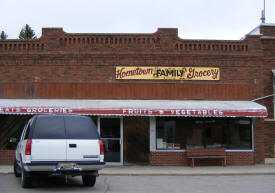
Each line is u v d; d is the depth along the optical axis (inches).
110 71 754.2
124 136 739.4
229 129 741.9
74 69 754.2
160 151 720.3
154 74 757.3
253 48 778.2
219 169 673.0
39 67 753.6
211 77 766.5
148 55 757.9
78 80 753.0
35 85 749.9
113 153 725.3
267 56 786.2
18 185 472.1
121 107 671.1
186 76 762.2
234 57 772.0
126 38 761.6
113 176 593.6
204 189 460.4
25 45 757.9
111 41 761.6
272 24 796.0
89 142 427.5
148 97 754.2
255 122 751.1
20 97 748.0
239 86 770.8
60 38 757.9
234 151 735.7
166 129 729.6
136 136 742.5
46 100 733.9
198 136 734.5
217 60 769.6
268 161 762.8
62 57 753.6
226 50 773.9
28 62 753.6
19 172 515.5
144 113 672.4
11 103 689.6
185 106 692.7
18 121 741.9
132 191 434.9
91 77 753.6
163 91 756.6
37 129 419.2
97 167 427.8
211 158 727.1
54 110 663.1
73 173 423.2
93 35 759.1
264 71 783.7
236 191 447.2
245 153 738.8
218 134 740.0
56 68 753.0
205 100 761.6
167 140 727.1
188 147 730.2
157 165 716.7
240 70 773.3
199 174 616.4
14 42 756.0
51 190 431.5
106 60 755.4
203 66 766.5
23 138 467.2
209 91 764.6
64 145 419.2
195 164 721.6
